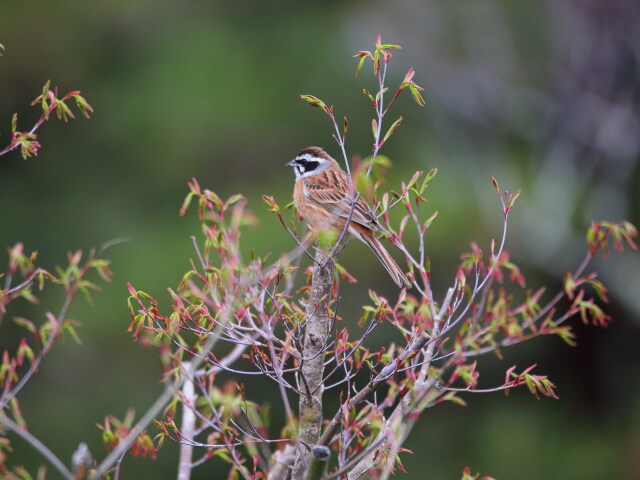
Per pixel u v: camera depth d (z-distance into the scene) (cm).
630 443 1731
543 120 2000
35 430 1579
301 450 440
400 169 1888
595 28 1981
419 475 1661
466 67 2030
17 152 2142
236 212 423
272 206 459
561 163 1936
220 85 2158
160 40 2331
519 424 1736
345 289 1495
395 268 666
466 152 1972
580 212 1869
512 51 2042
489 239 1703
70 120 2192
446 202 1747
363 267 1516
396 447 375
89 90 2238
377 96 450
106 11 2355
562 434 1752
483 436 1709
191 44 2288
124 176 2069
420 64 2044
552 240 1783
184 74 2205
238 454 470
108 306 1714
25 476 391
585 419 1803
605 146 1947
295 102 2103
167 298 1648
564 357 1842
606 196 1905
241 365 1445
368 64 2089
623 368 1830
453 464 1670
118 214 1988
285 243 1609
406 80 445
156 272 1716
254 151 2036
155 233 1892
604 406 1825
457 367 390
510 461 1684
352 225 681
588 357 1839
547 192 1884
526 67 2034
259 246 1591
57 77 2231
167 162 2056
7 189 2092
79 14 2342
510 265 410
